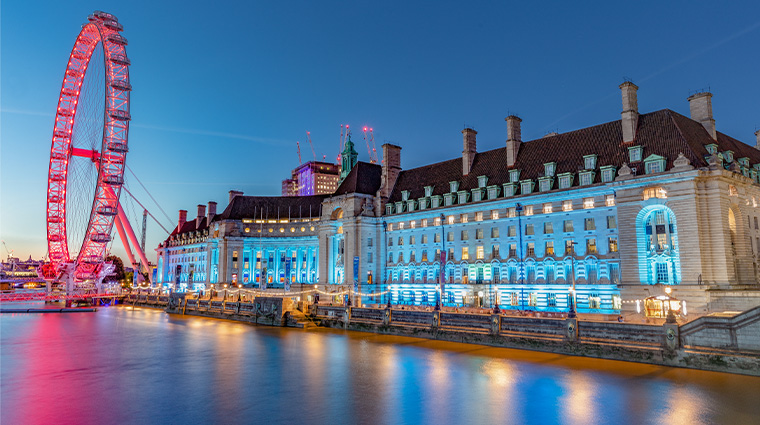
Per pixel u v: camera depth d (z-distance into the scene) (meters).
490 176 95.00
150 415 33.19
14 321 107.25
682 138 70.31
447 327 67.81
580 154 82.56
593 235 76.31
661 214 68.62
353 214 114.75
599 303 74.25
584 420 31.50
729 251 63.94
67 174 129.62
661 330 48.12
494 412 33.31
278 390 39.72
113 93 117.38
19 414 33.59
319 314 90.56
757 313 42.44
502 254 88.56
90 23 115.06
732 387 38.66
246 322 101.06
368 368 48.19
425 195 105.38
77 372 48.09
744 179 68.56
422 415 32.75
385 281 110.56
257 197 169.00
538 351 56.44
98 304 167.38
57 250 140.00
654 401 35.38
